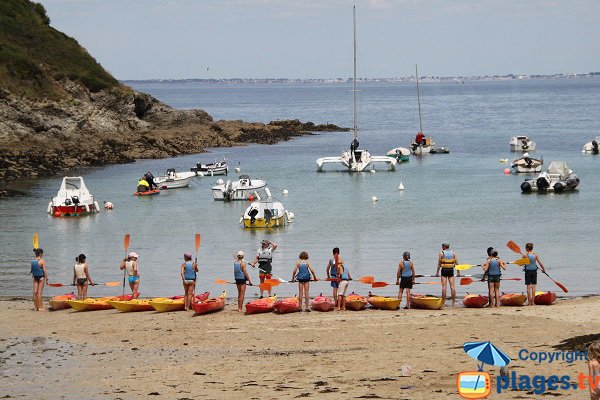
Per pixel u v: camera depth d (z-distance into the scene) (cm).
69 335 3325
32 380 2680
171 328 3403
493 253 3741
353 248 5681
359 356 2814
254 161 12200
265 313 3684
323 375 2567
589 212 7181
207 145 14388
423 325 3309
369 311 3697
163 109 16200
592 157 12194
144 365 2830
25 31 14775
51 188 9144
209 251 5725
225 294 4125
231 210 7712
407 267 3753
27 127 12625
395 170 10950
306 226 6675
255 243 5994
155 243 6066
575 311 3481
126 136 13362
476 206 7644
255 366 2745
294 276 3719
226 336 3241
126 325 3484
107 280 4800
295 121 18738
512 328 3169
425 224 6662
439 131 18312
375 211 7425
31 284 4706
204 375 2652
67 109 13125
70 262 5375
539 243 5766
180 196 8750
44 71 13575
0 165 10475
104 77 14738
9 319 3669
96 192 9000
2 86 12512
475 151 13538
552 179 8694
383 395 2288
